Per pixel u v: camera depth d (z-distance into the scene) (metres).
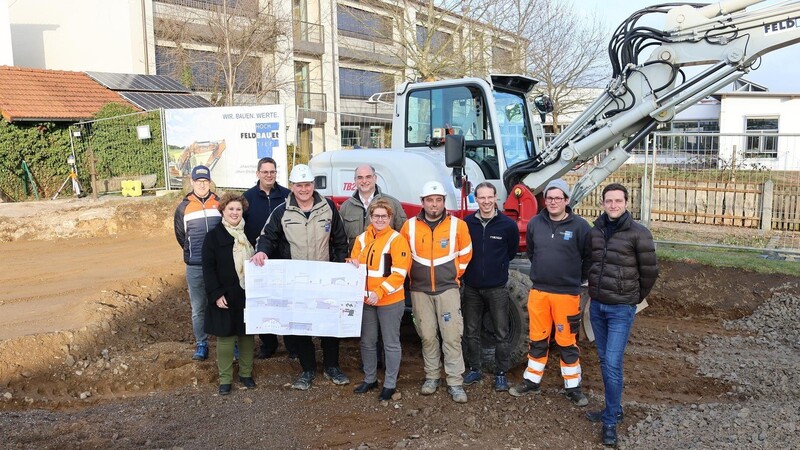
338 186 7.15
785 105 23.03
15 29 21.25
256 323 5.33
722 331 7.73
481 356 5.97
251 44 22.14
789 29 5.94
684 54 6.26
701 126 24.80
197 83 22.38
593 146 6.51
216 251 5.33
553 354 6.72
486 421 5.05
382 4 22.50
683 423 4.93
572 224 5.18
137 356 6.33
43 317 7.02
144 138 16.19
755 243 11.04
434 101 7.17
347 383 5.81
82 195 16.30
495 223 5.50
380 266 5.30
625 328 4.68
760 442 4.52
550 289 5.24
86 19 20.88
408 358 6.64
